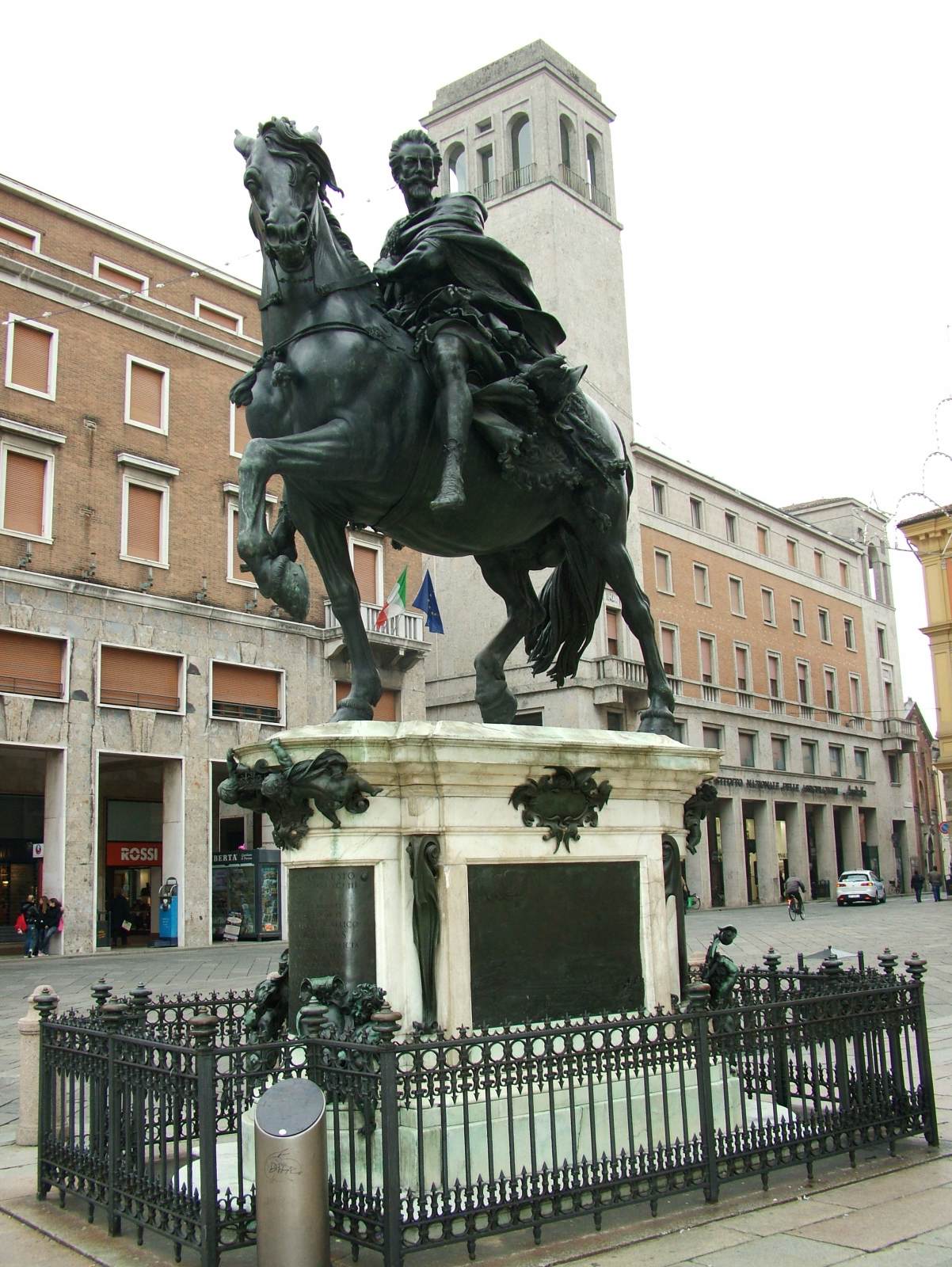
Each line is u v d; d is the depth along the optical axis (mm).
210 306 30750
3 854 28422
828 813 53031
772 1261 3975
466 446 5262
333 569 5297
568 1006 5047
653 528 44219
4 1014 13781
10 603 24609
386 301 5641
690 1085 5285
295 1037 4676
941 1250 4090
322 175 5262
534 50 40312
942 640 46938
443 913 4688
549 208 39219
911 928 27562
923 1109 5746
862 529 60438
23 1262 4258
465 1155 3996
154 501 28094
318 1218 3777
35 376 26078
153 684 27172
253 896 28188
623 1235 4281
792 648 52219
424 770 4695
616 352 41781
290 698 29859
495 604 38688
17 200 26953
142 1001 5957
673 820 5727
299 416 5055
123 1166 4547
